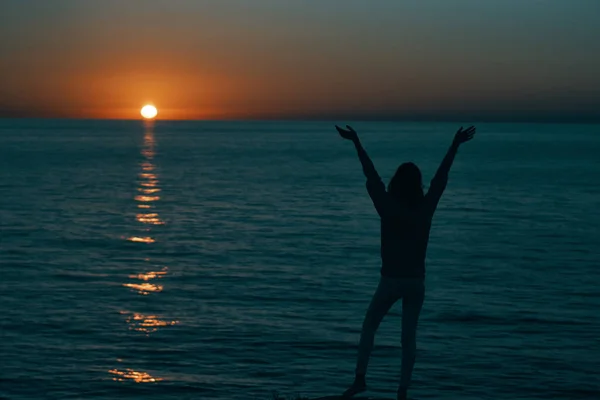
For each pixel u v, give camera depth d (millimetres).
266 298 20906
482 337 16609
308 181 70375
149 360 15008
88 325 17672
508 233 35719
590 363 14766
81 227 37688
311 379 13930
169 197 54531
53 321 18000
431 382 13688
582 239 33719
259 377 14039
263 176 76812
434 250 30281
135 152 132625
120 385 13586
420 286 6547
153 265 26703
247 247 31219
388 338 16391
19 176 73375
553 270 25641
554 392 13195
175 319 18312
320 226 38594
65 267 26016
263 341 16312
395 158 112938
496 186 64000
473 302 20141
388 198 6477
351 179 72938
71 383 13648
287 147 168875
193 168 89062
